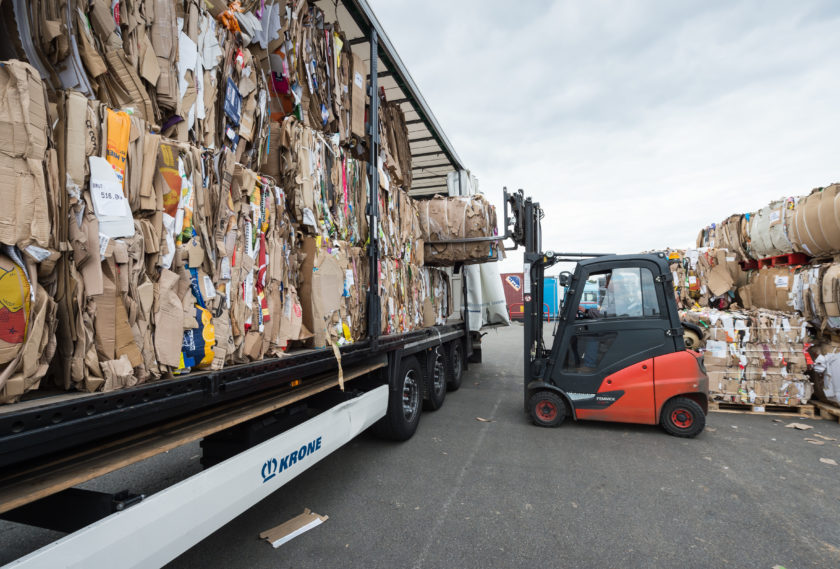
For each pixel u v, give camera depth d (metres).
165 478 3.45
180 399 1.56
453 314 8.09
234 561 2.36
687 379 4.34
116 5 1.55
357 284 3.38
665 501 3.06
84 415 1.22
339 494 3.16
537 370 5.22
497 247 6.02
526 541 2.56
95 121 1.34
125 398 1.35
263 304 2.19
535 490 3.23
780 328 5.43
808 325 5.46
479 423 4.97
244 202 2.09
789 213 5.64
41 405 1.13
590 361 4.79
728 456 3.93
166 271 1.57
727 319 5.61
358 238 3.49
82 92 1.42
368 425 3.33
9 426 1.03
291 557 2.40
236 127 2.19
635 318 4.61
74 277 1.29
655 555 2.42
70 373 1.29
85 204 1.31
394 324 4.19
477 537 2.60
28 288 1.16
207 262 1.80
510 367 9.12
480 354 9.01
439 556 2.41
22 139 1.15
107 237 1.34
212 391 1.69
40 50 1.32
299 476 3.47
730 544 2.53
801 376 5.30
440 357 5.84
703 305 6.73
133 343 1.42
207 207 1.81
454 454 3.96
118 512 1.38
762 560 2.38
